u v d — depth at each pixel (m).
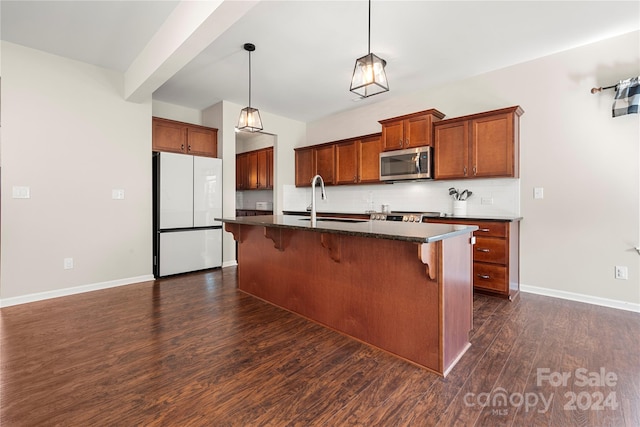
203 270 4.29
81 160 3.26
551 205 3.13
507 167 3.17
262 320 2.52
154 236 3.89
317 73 3.57
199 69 3.45
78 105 3.24
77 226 3.24
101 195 3.40
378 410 1.43
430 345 1.77
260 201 6.53
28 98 2.95
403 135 3.90
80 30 2.67
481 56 3.16
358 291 2.13
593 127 2.89
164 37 2.57
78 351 1.99
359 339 2.14
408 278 1.86
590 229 2.92
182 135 4.25
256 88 4.04
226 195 4.59
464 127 3.45
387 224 2.23
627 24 2.59
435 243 1.71
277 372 1.75
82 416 1.39
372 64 2.03
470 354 1.94
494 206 3.49
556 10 2.39
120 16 2.47
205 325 2.41
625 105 2.68
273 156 5.54
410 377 1.70
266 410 1.44
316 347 2.05
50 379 1.68
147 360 1.88
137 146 3.67
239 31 2.67
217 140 4.61
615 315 2.59
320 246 2.41
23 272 2.93
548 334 2.22
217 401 1.50
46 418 1.38
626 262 2.75
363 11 2.38
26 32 2.69
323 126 5.47
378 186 4.70
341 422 1.36
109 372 1.75
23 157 2.92
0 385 1.62
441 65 3.37
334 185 5.00
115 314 2.64
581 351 1.96
